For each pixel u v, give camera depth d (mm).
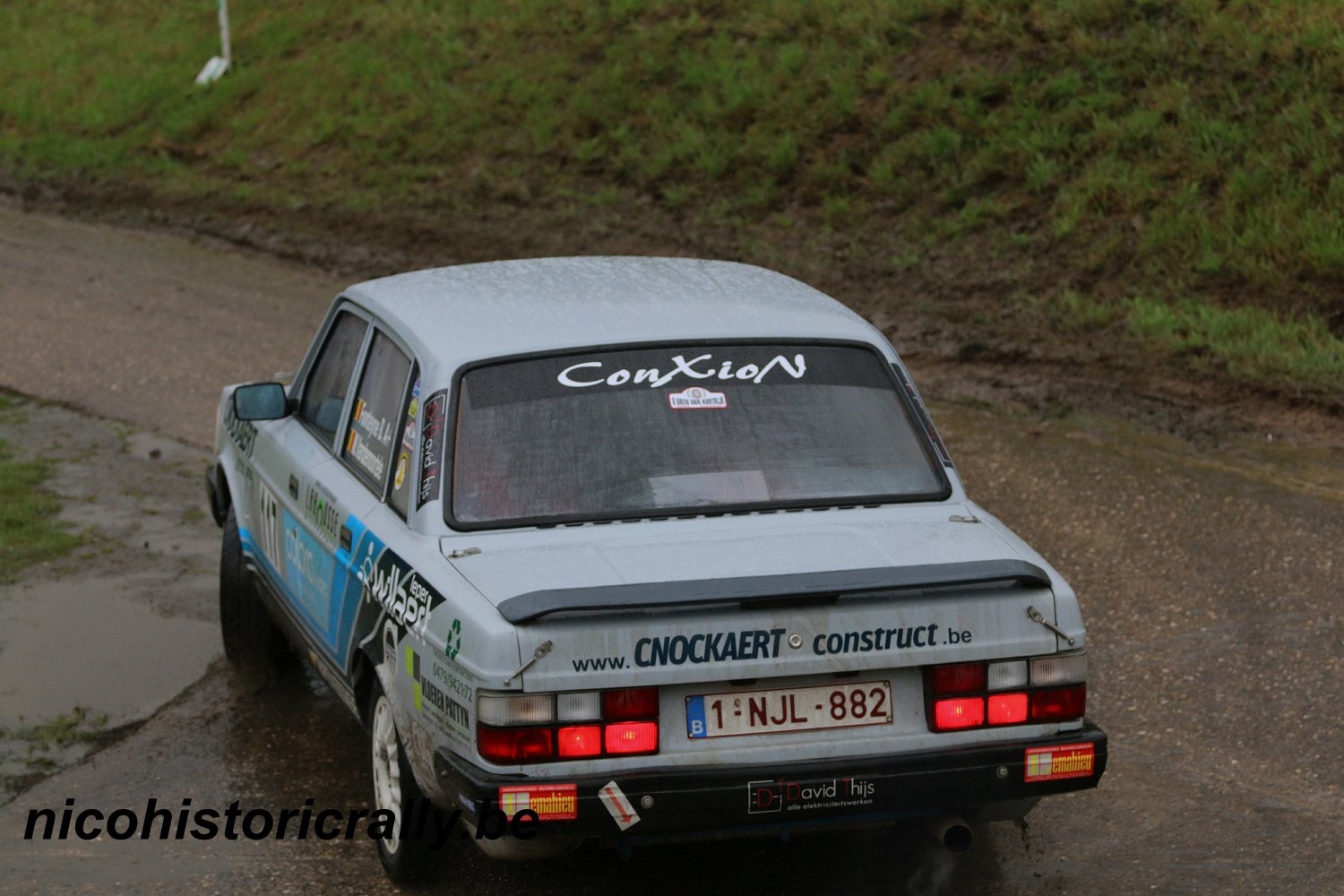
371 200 39156
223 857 10352
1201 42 31031
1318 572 15227
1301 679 12859
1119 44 32312
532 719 8055
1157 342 23859
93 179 45156
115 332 29469
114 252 37406
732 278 11703
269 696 13359
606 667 8109
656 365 9969
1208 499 17594
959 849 8602
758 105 36719
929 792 8406
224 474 14359
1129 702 12672
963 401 22562
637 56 41250
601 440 9539
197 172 44312
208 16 55094
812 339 10359
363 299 11914
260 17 53312
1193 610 14570
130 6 58188
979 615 8539
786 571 8570
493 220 36250
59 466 21141
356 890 9852
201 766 11930
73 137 49031
